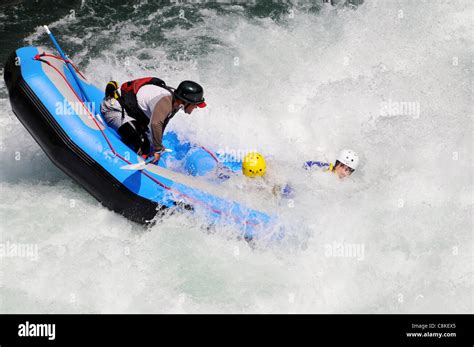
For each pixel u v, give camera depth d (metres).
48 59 12.71
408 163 14.04
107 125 12.66
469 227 12.45
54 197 12.91
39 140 12.21
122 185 11.86
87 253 11.52
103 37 19.48
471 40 18.25
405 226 12.38
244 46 19.05
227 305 10.87
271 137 14.80
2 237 11.66
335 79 17.17
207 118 14.83
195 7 21.25
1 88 16.66
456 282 11.43
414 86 16.30
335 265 11.62
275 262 11.84
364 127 14.98
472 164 13.98
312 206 12.35
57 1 21.34
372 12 19.75
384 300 11.12
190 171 12.91
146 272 11.37
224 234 11.95
